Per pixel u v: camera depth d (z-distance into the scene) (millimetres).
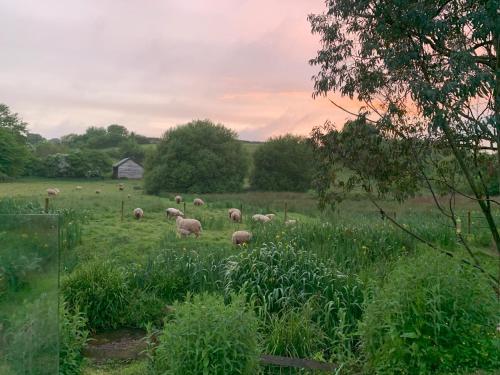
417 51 8008
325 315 7332
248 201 35000
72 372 5785
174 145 55625
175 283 9633
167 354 4820
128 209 26078
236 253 10680
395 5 7980
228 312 4789
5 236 3545
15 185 62281
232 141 58938
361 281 7934
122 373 6016
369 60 8867
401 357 5094
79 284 8562
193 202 34938
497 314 5547
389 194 10773
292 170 56969
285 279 8477
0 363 3482
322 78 9312
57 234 3672
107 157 89625
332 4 8922
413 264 5648
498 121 7402
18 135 91312
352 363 5844
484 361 5027
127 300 8805
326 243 11984
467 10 7707
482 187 9453
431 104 7422
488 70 7461
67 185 65812
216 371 4512
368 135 9250
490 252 13859
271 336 6582
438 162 9625
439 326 5027
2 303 3510
